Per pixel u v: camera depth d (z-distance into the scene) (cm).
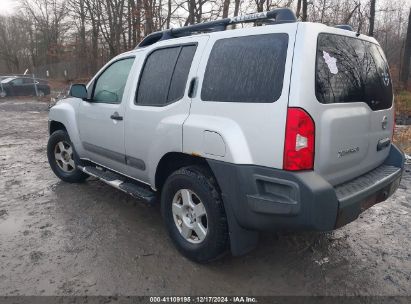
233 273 309
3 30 5344
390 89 355
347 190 282
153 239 364
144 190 381
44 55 4703
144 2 1717
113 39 2330
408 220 416
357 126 292
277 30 269
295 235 376
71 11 3159
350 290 289
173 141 322
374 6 1767
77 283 292
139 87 378
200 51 318
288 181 250
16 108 1684
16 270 309
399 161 353
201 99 305
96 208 440
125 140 390
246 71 278
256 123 264
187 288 289
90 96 448
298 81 248
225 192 283
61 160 532
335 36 285
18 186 521
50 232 377
